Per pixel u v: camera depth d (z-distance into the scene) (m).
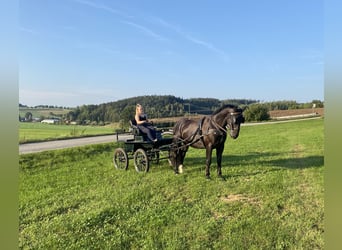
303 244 5.66
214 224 6.59
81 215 7.37
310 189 9.19
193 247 5.63
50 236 6.29
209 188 9.51
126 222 6.93
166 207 7.80
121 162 13.60
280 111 84.44
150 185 10.07
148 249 5.60
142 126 12.38
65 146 22.45
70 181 11.38
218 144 10.69
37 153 17.56
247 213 7.23
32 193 9.79
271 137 28.81
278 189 9.23
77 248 5.74
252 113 68.94
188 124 11.62
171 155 11.96
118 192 9.42
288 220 6.78
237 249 5.51
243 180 10.49
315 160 14.46
